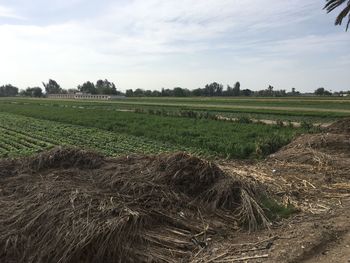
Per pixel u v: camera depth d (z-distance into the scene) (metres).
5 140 22.25
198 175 9.25
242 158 16.83
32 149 19.16
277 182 11.05
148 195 8.13
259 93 189.50
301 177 11.80
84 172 9.54
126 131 26.44
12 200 7.80
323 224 7.93
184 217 7.84
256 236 7.52
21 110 53.22
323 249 6.86
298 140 17.80
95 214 6.86
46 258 6.06
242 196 8.77
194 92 184.62
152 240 6.85
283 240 7.20
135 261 6.35
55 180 8.71
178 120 34.25
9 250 6.24
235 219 8.19
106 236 6.38
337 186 10.84
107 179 8.88
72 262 6.02
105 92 186.25
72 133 25.77
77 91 198.88
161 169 9.51
